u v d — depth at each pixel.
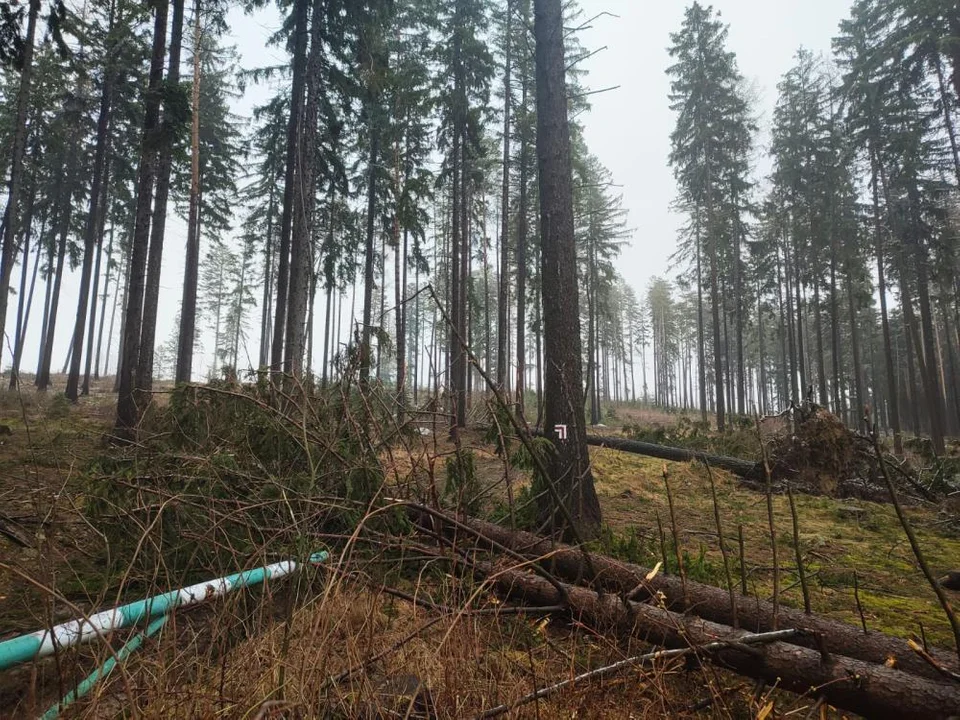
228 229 22.00
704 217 24.05
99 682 1.76
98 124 16.45
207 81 18.84
